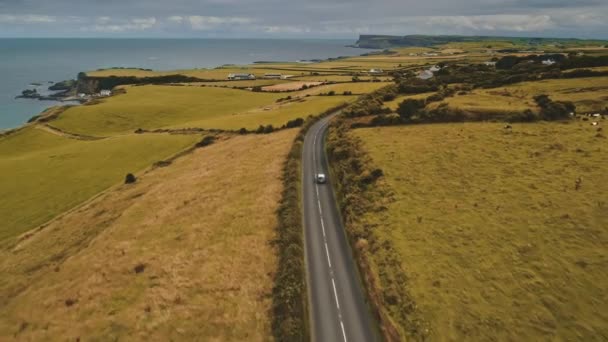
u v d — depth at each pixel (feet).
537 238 133.39
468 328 101.86
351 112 326.65
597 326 98.27
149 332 114.62
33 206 242.99
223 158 272.72
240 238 159.43
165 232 174.60
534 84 362.12
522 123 259.39
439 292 114.73
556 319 101.81
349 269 137.49
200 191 216.13
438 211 158.40
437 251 133.28
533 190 165.27
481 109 284.41
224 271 138.62
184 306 123.34
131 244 167.73
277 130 329.93
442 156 213.66
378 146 238.89
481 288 114.73
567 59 428.15
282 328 107.34
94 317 124.88
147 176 265.54
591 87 323.37
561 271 117.19
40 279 158.10
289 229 156.97
